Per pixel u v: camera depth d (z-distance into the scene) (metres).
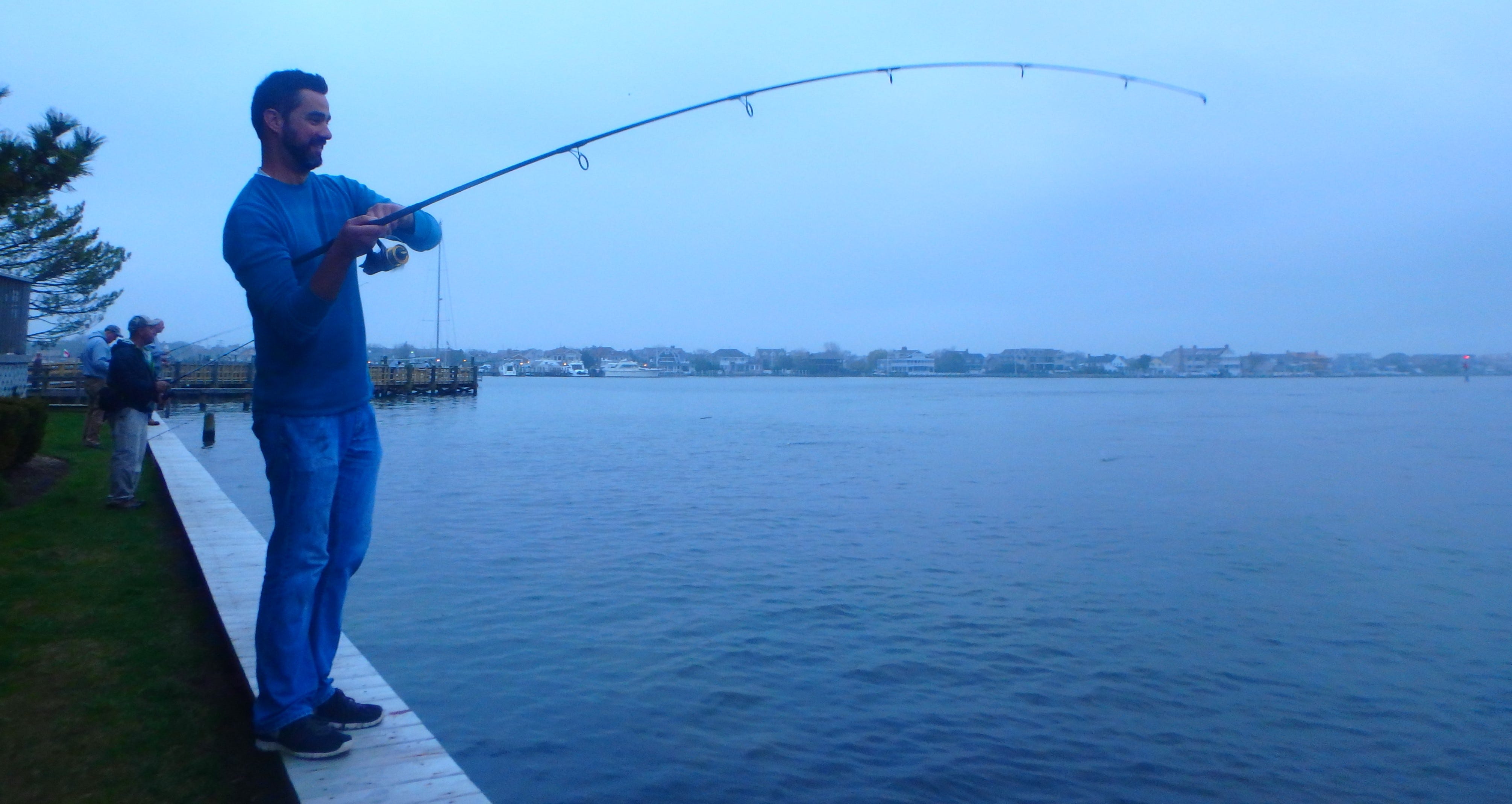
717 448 26.39
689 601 8.52
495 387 117.50
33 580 5.91
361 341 3.12
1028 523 13.37
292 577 2.99
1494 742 5.79
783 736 5.57
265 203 2.87
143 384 8.62
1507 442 29.70
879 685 6.47
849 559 10.60
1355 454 25.28
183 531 7.35
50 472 10.50
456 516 13.30
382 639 7.14
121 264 25.22
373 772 3.10
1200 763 5.43
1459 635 7.95
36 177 6.33
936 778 5.11
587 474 19.09
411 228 3.30
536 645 7.09
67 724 3.71
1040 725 5.90
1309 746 5.72
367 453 3.20
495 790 4.75
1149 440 30.09
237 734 3.65
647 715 5.79
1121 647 7.46
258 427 2.95
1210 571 10.30
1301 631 8.01
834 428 36.75
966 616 8.21
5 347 16.28
